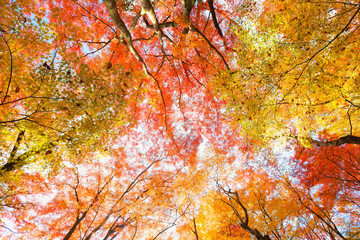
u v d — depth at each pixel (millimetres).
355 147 11922
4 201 8336
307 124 7363
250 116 7402
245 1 8281
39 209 11250
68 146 6043
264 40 6445
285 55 6555
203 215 13156
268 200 11945
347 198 12086
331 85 6477
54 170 6227
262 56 6699
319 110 8102
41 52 5559
